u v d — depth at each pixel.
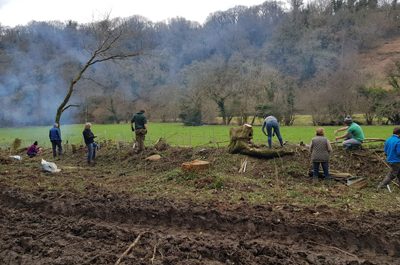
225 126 41.97
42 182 12.22
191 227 8.27
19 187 11.18
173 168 13.75
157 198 9.67
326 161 11.41
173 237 7.48
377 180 11.59
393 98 39.81
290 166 12.66
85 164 16.23
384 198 10.03
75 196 10.00
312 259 6.67
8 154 19.94
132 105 54.19
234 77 47.22
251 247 7.04
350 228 7.61
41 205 9.66
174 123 50.88
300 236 7.62
